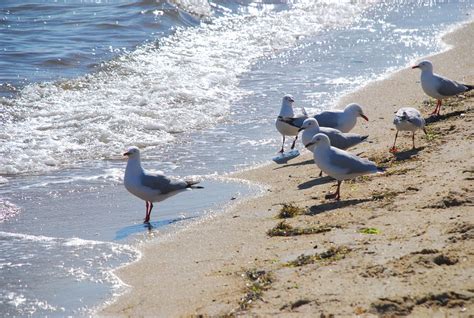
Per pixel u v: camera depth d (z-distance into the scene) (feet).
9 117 57.67
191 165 48.39
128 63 73.72
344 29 90.17
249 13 99.35
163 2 97.30
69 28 86.94
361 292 27.17
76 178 47.14
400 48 78.89
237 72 71.56
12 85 65.41
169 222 38.91
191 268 32.17
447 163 41.63
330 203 38.27
